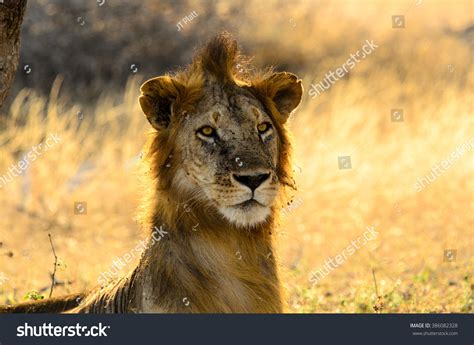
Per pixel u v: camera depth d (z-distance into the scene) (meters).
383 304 10.34
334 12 29.75
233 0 28.33
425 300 11.12
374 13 30.59
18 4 8.09
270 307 7.75
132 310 7.66
